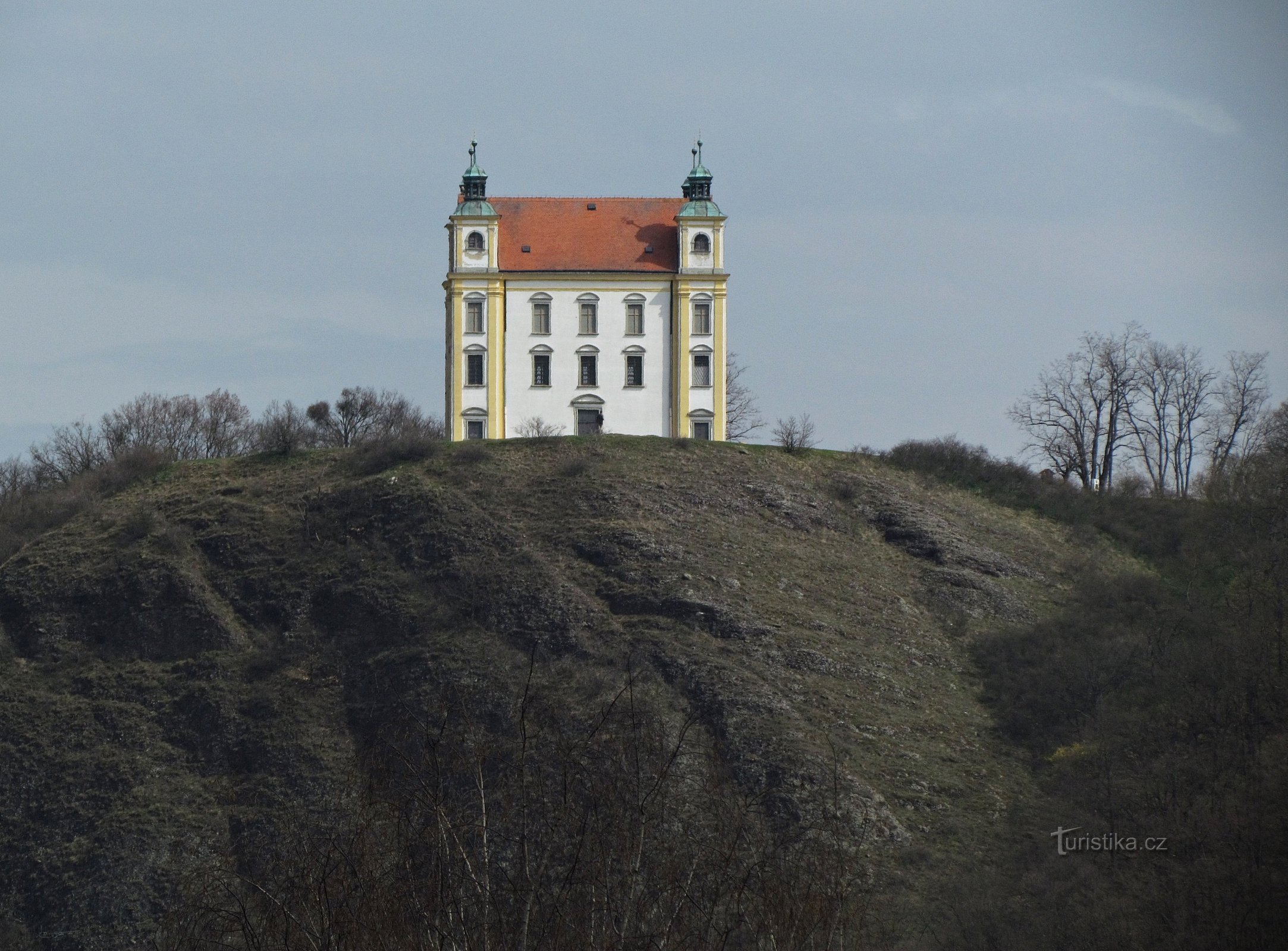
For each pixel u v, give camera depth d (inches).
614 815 5935.0
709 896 6063.0
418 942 5452.8
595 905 5620.1
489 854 5802.2
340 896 5674.2
